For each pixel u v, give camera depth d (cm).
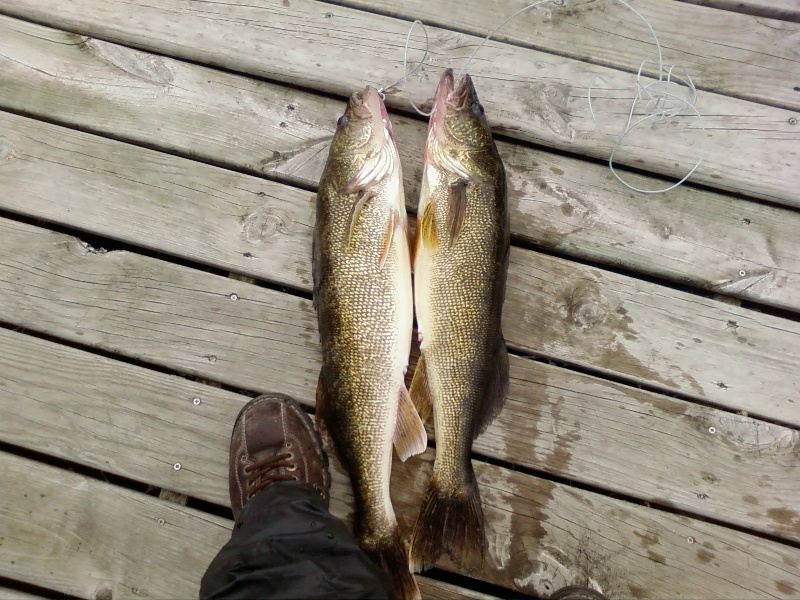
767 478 80
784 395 81
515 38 86
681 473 81
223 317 83
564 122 85
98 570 79
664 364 82
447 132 77
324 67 86
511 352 83
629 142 84
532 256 83
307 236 83
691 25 86
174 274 83
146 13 86
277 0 86
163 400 82
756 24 86
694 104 85
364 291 74
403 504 80
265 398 81
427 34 86
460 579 82
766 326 82
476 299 74
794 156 85
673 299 83
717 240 84
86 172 84
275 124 85
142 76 86
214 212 84
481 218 75
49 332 83
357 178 76
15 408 82
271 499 73
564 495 81
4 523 80
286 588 64
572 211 84
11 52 86
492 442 81
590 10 86
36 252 84
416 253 77
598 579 79
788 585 79
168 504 80
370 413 74
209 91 86
